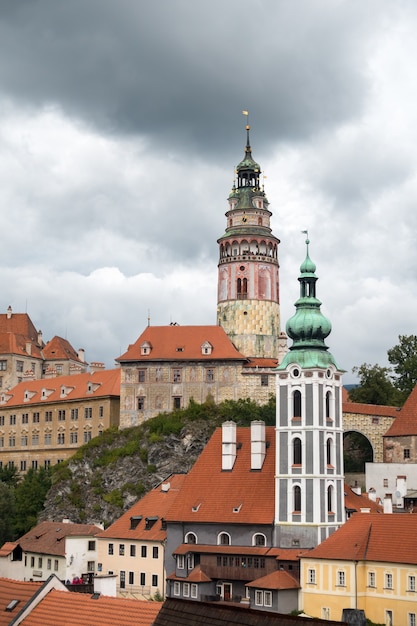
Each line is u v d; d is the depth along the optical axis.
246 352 186.38
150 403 183.88
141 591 133.12
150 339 188.38
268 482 129.62
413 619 105.69
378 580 109.50
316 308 132.00
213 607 52.16
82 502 179.25
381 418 169.00
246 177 197.62
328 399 128.50
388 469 153.88
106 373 199.75
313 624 47.00
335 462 127.12
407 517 113.00
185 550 128.62
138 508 142.00
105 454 183.12
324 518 123.25
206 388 181.75
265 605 116.12
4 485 175.62
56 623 63.50
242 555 124.06
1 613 66.44
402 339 195.25
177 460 175.62
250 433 137.25
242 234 190.25
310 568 115.44
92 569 140.00
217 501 130.50
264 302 188.50
